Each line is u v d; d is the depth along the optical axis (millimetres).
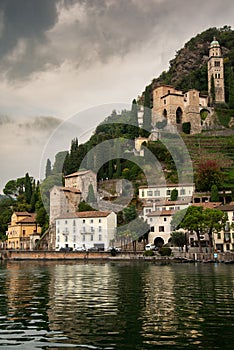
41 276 50469
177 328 19219
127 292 32438
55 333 18406
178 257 90438
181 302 26922
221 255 88188
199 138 180625
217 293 31562
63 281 42875
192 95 193375
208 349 15891
